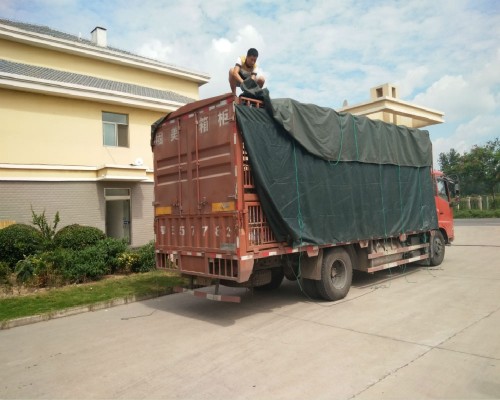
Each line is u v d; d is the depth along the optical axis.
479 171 38.88
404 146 9.73
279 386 4.00
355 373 4.21
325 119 7.48
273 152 6.49
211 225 6.54
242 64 7.56
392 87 13.95
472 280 8.79
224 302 7.89
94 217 14.27
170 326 6.38
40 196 13.07
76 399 3.96
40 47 16.56
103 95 14.55
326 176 7.43
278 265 7.15
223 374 4.37
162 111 16.56
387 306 6.89
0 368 4.84
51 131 13.77
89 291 8.68
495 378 3.98
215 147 6.50
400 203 9.39
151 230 15.88
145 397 3.93
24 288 9.01
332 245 7.41
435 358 4.52
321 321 6.20
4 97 12.84
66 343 5.71
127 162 15.67
